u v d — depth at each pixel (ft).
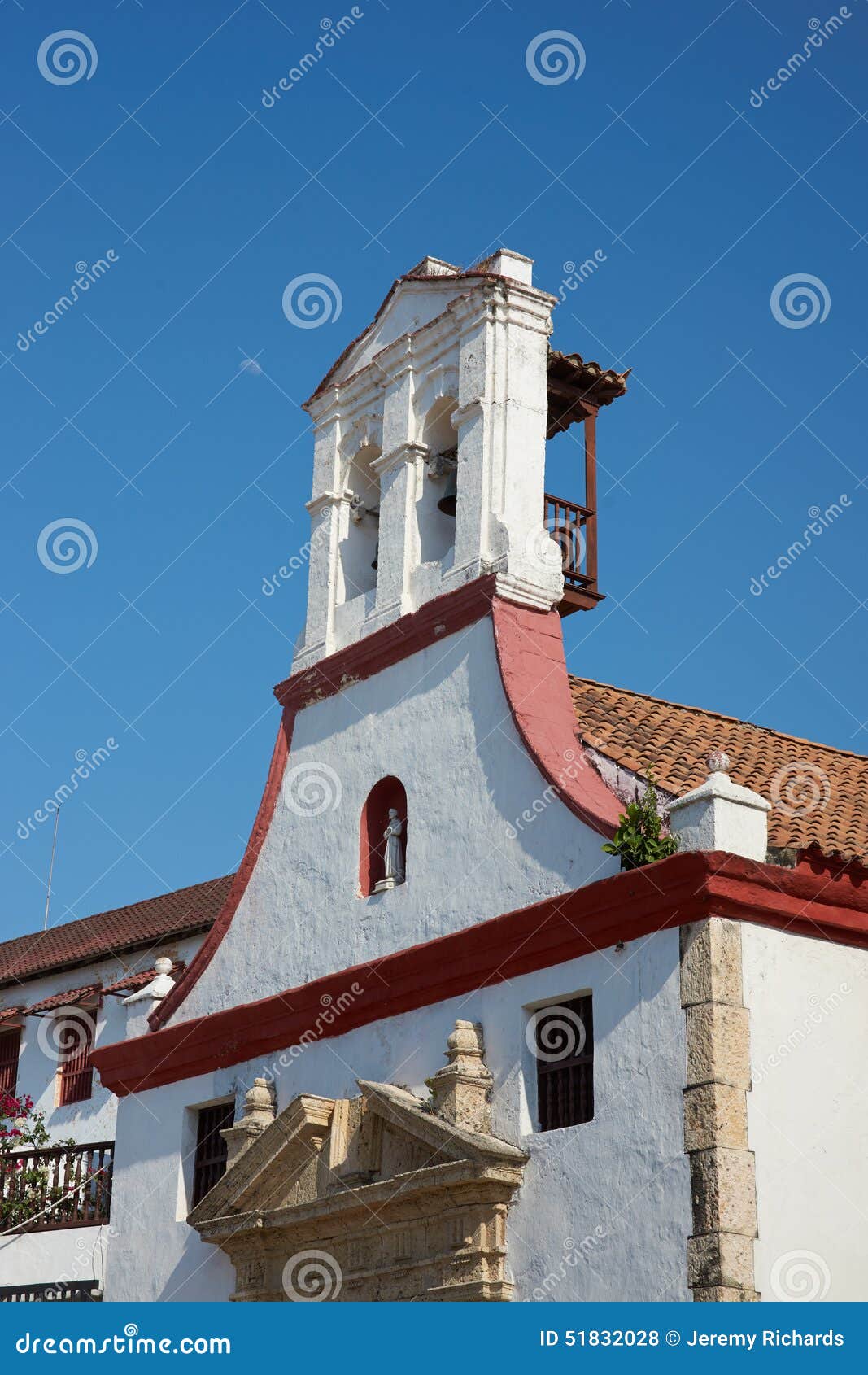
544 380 62.49
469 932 54.03
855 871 49.62
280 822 65.31
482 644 58.29
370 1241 54.03
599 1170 48.47
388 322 67.56
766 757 64.13
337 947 60.49
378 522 66.69
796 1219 46.47
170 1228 63.57
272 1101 60.49
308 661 66.18
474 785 56.90
